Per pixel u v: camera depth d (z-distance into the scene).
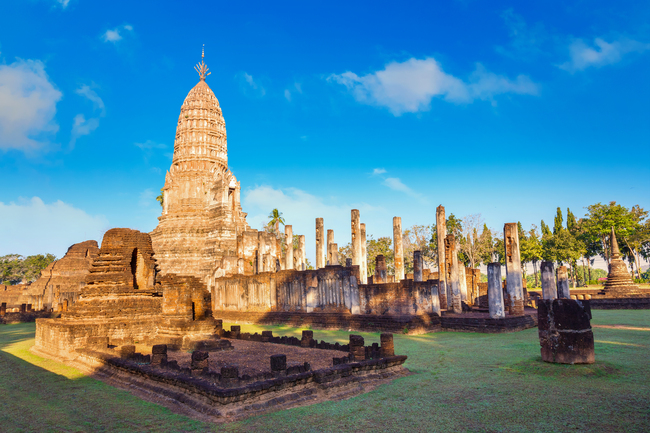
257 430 7.87
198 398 9.46
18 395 11.15
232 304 39.41
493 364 13.23
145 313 20.98
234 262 48.53
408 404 9.23
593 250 77.31
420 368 13.12
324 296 29.45
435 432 7.55
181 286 20.45
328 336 23.70
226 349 16.69
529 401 9.10
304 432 7.70
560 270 34.06
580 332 11.80
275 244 48.88
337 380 10.47
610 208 70.38
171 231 58.81
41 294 56.00
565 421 7.83
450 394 9.92
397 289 25.72
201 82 70.62
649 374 10.87
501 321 22.58
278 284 33.78
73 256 61.69
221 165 67.00
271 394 9.39
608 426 7.49
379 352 12.85
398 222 33.91
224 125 69.50
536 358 12.98
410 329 23.05
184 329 18.53
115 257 21.94
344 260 70.56
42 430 8.36
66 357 16.69
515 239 25.67
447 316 25.09
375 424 8.05
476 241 72.19
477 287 41.88
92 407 9.84
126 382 11.98
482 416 8.30
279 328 29.67
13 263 103.50
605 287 43.00
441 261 30.59
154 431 8.09
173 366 11.38
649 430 7.23
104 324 18.78
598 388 9.80
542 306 12.60
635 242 70.81
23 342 23.86
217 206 58.97
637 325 22.38
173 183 63.97
